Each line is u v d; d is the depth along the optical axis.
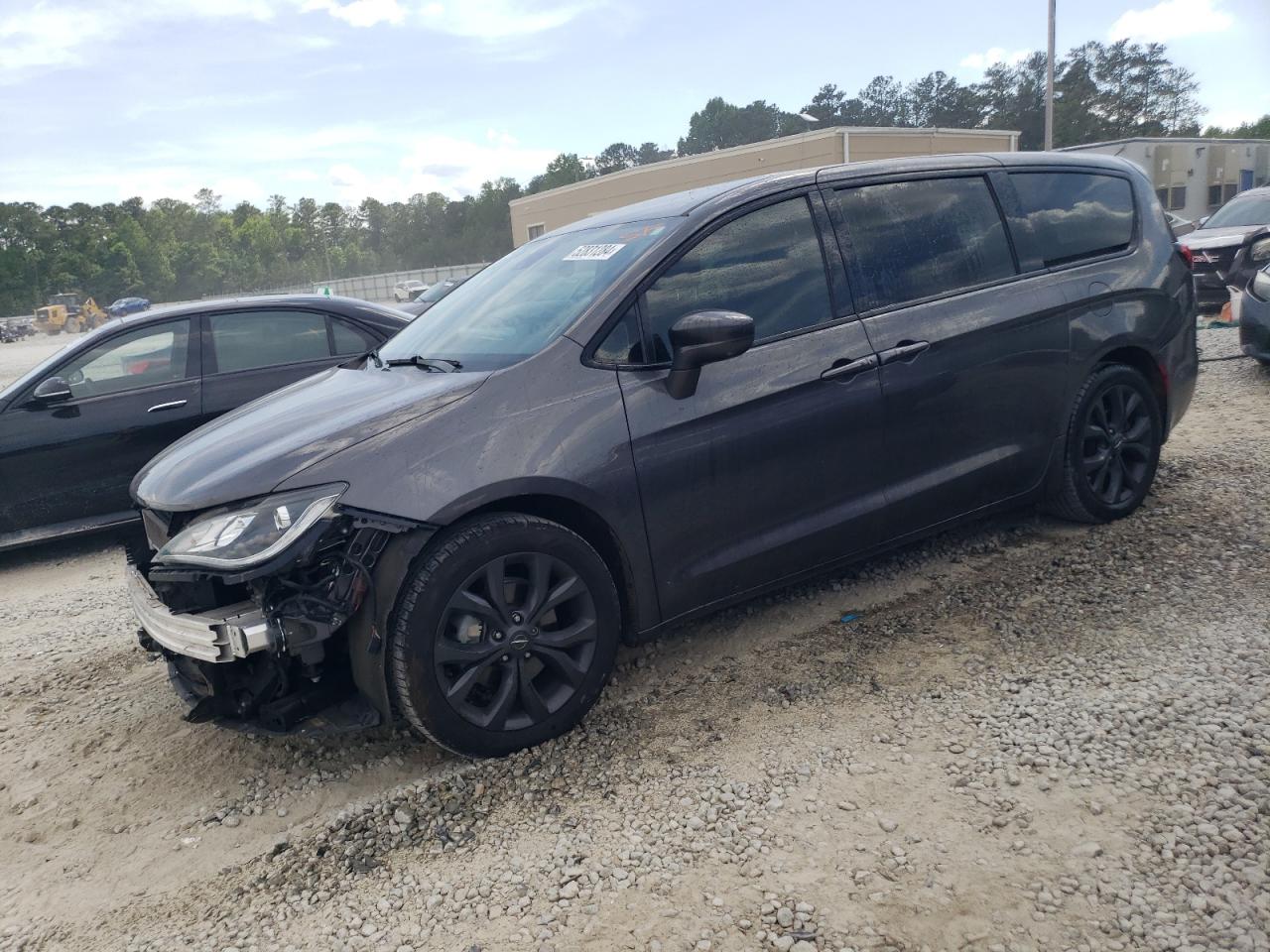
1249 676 3.09
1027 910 2.20
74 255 109.56
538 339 3.30
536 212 42.03
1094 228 4.50
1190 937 2.07
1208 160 39.69
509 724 3.08
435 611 2.87
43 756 3.48
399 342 4.09
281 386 6.69
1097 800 2.56
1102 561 4.17
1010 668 3.34
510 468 2.98
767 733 3.10
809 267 3.65
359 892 2.52
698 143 129.75
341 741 3.35
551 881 2.47
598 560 3.17
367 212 167.12
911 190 4.00
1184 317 4.73
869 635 3.73
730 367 3.38
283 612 2.73
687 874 2.44
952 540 4.63
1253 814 2.43
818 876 2.38
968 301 3.95
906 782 2.74
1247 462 5.39
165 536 3.10
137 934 2.46
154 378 6.42
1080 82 102.12
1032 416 4.17
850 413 3.61
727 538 3.45
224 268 134.25
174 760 3.35
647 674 3.62
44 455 6.09
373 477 2.84
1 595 5.63
